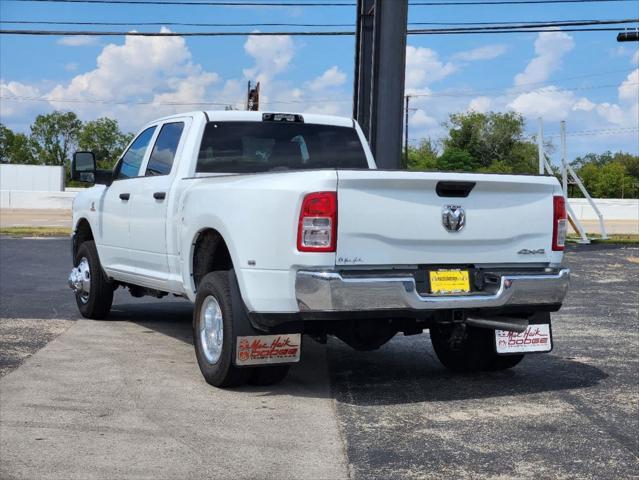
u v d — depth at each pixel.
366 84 16.42
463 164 91.38
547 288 5.75
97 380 5.97
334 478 4.02
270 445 4.52
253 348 5.50
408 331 5.93
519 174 5.72
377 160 13.69
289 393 5.73
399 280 5.20
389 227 5.24
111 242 8.07
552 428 4.96
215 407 5.30
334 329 5.55
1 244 20.19
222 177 5.95
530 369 6.75
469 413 5.29
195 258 6.38
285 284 5.23
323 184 5.09
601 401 5.66
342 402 5.52
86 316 8.91
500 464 4.28
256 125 7.14
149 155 7.54
